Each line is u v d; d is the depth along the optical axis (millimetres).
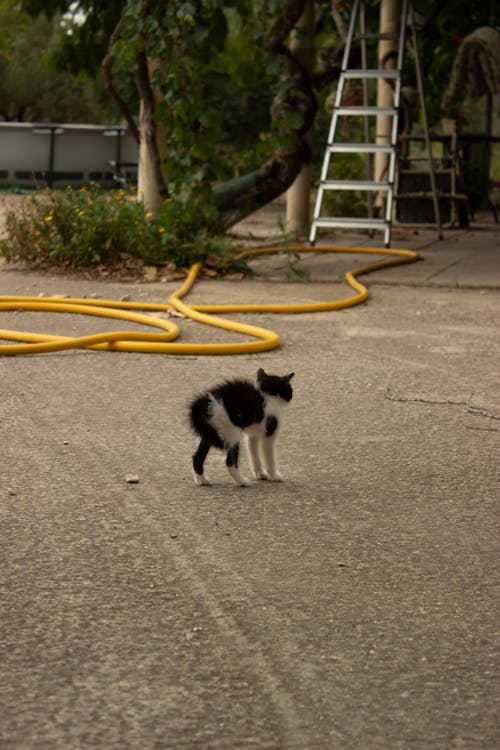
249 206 17828
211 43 16844
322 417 8211
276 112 17953
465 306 13391
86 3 20703
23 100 44281
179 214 15688
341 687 4059
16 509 6008
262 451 6977
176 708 3881
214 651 4336
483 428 7961
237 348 10359
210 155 15539
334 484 6621
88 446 7309
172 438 7555
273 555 5406
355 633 4527
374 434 7773
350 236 20922
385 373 9680
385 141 23203
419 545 5594
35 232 15617
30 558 5289
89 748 3611
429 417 8250
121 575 5102
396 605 4828
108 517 5922
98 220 15312
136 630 4512
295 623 4613
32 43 43562
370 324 12094
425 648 4402
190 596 4879
